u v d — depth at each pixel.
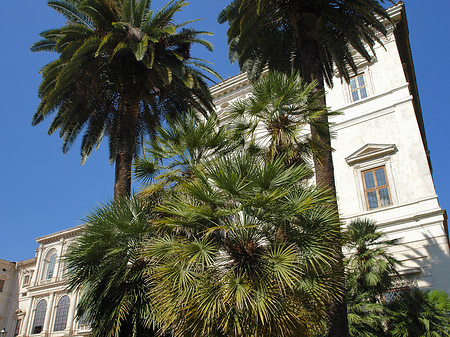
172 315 6.31
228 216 7.02
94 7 12.76
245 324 5.82
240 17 13.01
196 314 5.98
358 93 23.39
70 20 13.71
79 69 12.92
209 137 9.04
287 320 5.82
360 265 13.21
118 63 13.40
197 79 15.25
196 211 6.89
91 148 16.36
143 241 7.98
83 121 15.59
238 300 5.72
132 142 13.05
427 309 11.90
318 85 10.88
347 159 21.64
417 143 20.02
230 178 6.74
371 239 14.12
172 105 16.11
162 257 6.91
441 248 17.42
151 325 7.96
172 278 6.46
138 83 13.53
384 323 12.52
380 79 22.75
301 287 6.41
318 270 6.64
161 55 14.16
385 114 21.72
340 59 15.36
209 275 6.40
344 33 13.88
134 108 13.42
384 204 19.98
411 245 18.20
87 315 8.30
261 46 14.79
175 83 15.09
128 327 7.95
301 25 11.95
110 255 8.10
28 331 39.25
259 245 6.78
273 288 5.98
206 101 16.09
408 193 19.42
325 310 6.98
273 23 14.04
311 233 6.89
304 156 9.43
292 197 7.23
